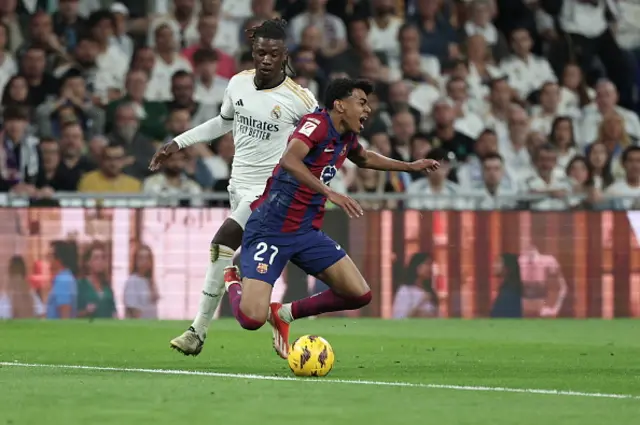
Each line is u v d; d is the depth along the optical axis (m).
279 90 30.64
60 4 58.94
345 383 24.81
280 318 28.50
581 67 65.25
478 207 53.91
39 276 48.38
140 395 22.12
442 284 51.03
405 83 59.59
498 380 26.28
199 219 49.41
